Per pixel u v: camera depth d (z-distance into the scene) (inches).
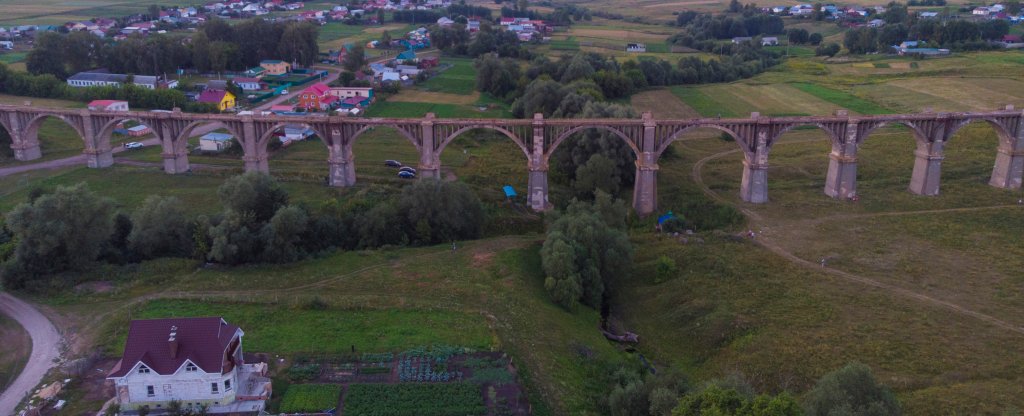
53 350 2623.0
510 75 7696.9
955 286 3425.2
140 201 4542.3
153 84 7578.7
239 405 2273.6
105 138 5265.8
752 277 3575.3
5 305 3006.9
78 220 3312.0
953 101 6614.2
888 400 2006.6
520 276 3489.2
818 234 4111.7
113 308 2987.2
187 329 2293.3
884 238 4028.1
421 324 2891.2
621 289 3700.8
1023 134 4591.5
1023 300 3253.0
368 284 3331.7
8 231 3754.9
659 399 2230.6
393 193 4687.5
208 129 6402.6
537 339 2861.7
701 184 5022.1
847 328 3046.3
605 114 5344.5
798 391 2655.0
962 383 2623.0
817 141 5905.5
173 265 3491.6
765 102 7076.8
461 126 4667.8
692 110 6845.5
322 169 5231.3
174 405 2219.5
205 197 4643.2
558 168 5310.0
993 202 4478.3
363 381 2461.9
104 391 2353.6
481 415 2298.2
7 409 2242.9
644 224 4500.5
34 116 5339.6
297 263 3604.8
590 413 2439.7
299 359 2583.7
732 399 1999.3
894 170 5068.9
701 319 3245.6
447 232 4067.4
